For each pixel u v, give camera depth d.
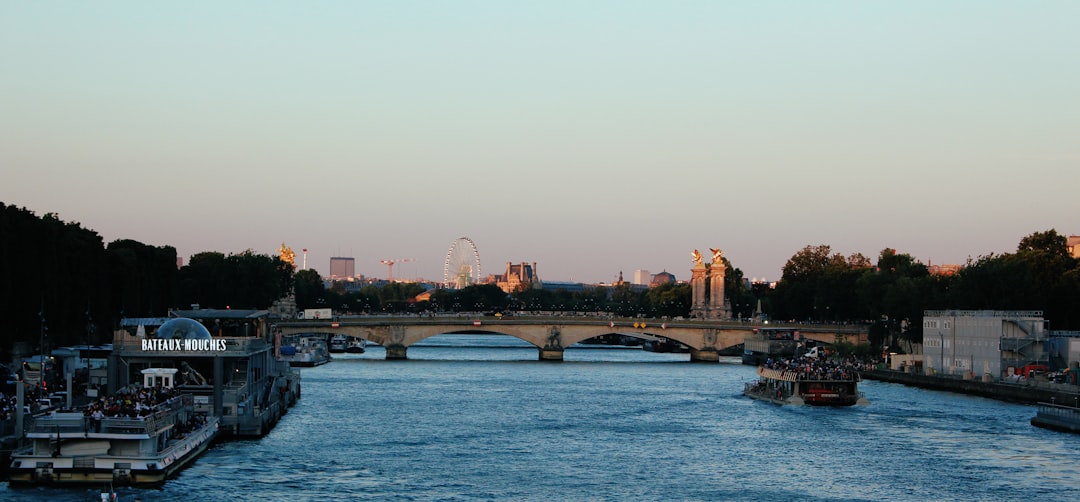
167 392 137.75
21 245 189.75
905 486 129.12
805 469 140.12
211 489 119.19
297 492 120.88
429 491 124.50
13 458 114.12
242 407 155.62
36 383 156.75
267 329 189.88
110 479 115.38
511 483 129.88
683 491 126.69
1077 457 147.38
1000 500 122.12
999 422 183.00
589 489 127.31
